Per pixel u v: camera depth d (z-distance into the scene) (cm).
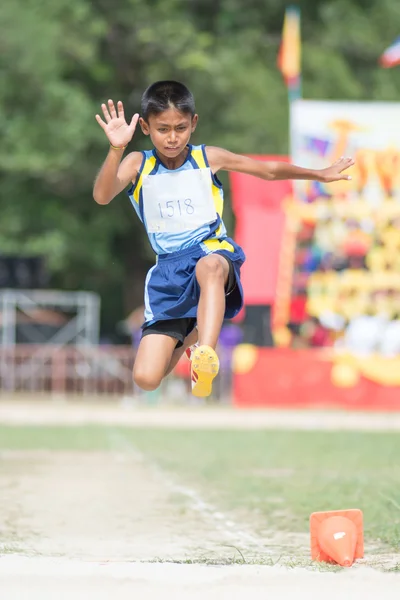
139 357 1744
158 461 3881
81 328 8831
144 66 9506
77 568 1546
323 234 6950
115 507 2664
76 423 5809
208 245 1755
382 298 7088
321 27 10156
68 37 8988
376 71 9988
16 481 3200
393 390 6900
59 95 8681
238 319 7325
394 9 10031
